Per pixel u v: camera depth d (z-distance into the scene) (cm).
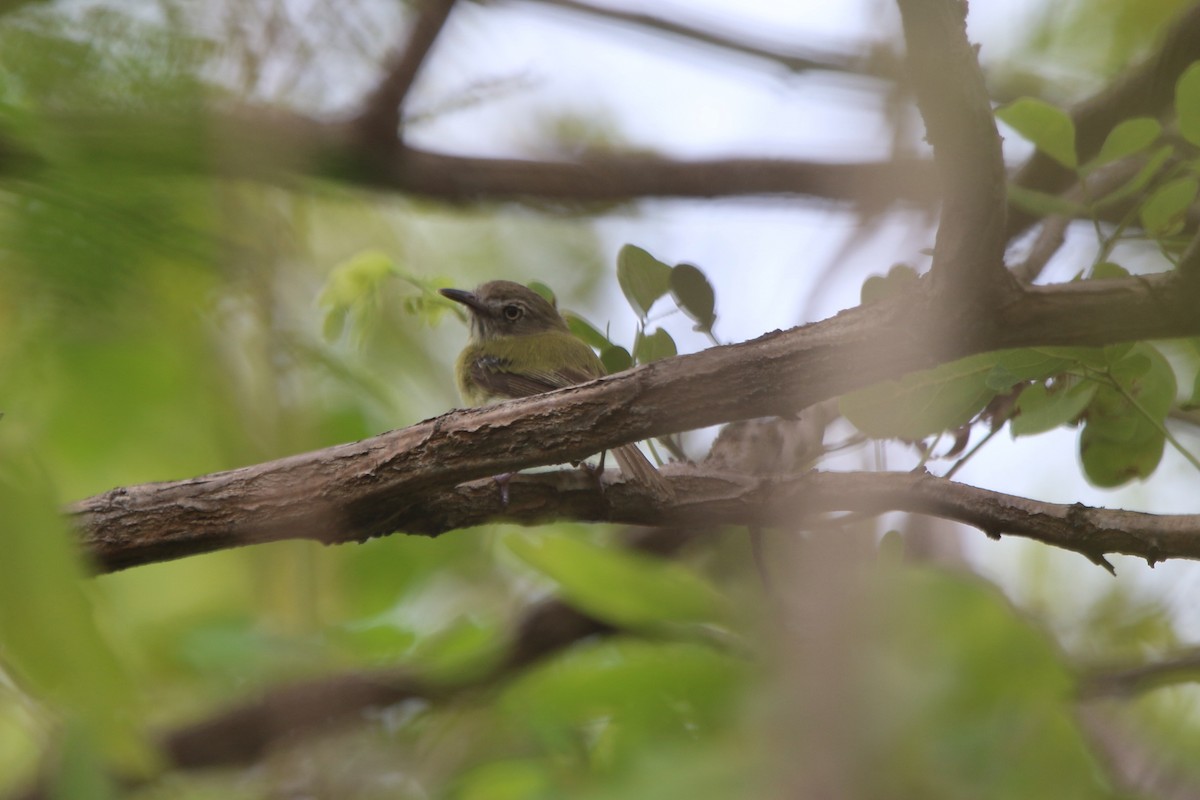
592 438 729
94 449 1092
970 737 614
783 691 606
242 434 932
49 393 970
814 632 626
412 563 1271
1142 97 1112
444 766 1022
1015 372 743
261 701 1106
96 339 880
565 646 1109
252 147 752
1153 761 793
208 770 1160
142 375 1038
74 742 466
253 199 789
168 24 694
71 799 462
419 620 1260
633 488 821
